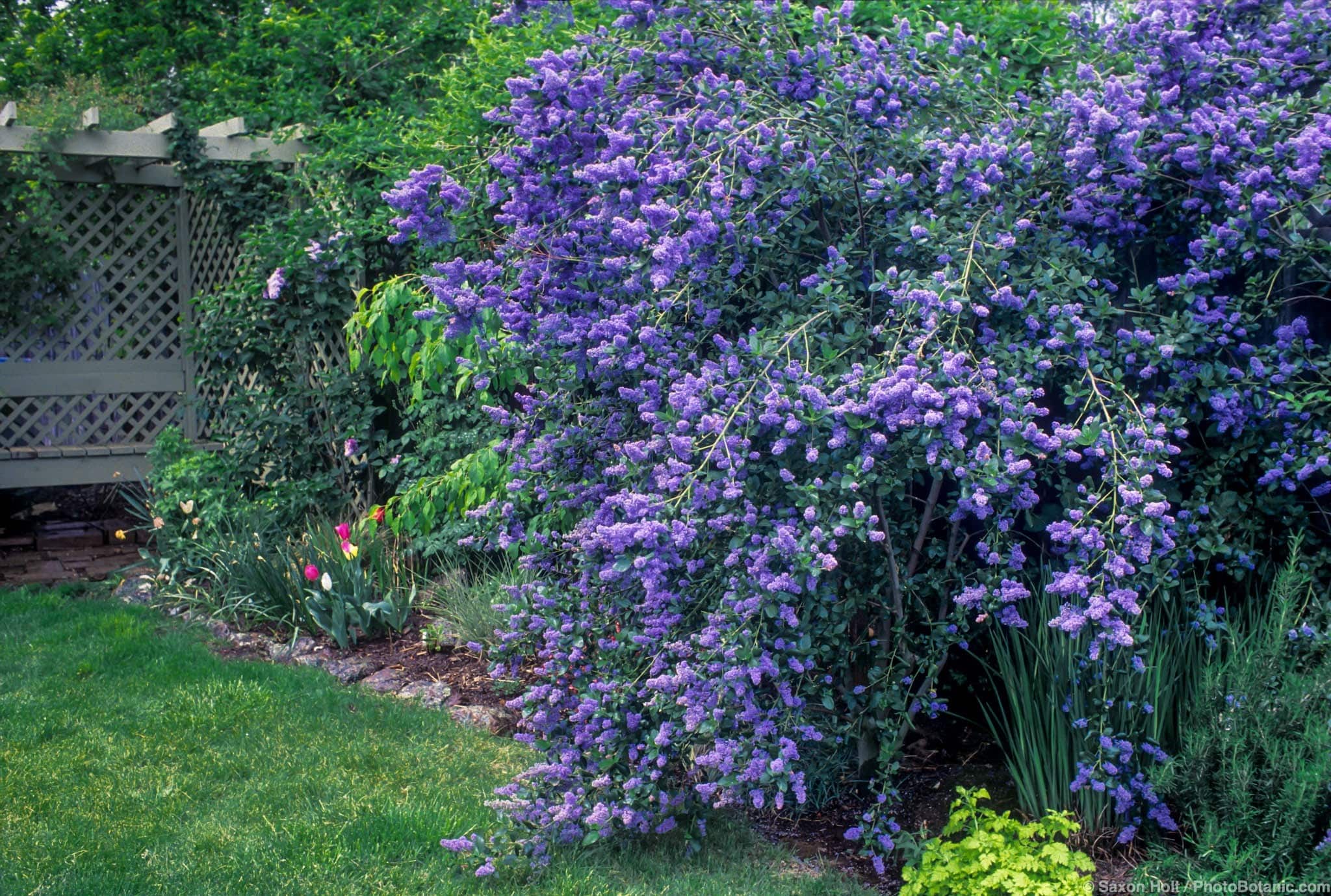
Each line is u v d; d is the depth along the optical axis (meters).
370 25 8.66
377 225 6.66
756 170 3.20
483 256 4.13
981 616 3.09
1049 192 3.49
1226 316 3.38
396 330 5.57
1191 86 3.49
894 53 3.64
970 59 3.83
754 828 3.54
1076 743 3.18
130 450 7.49
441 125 6.28
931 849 2.99
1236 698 2.92
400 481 6.55
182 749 4.03
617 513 3.43
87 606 5.90
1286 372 3.25
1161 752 2.96
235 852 3.27
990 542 3.12
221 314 6.78
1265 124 3.22
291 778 3.81
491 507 3.73
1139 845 3.11
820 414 2.81
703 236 3.04
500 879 3.14
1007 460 2.90
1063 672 3.24
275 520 6.28
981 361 3.03
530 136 3.28
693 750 3.34
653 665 3.14
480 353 3.56
